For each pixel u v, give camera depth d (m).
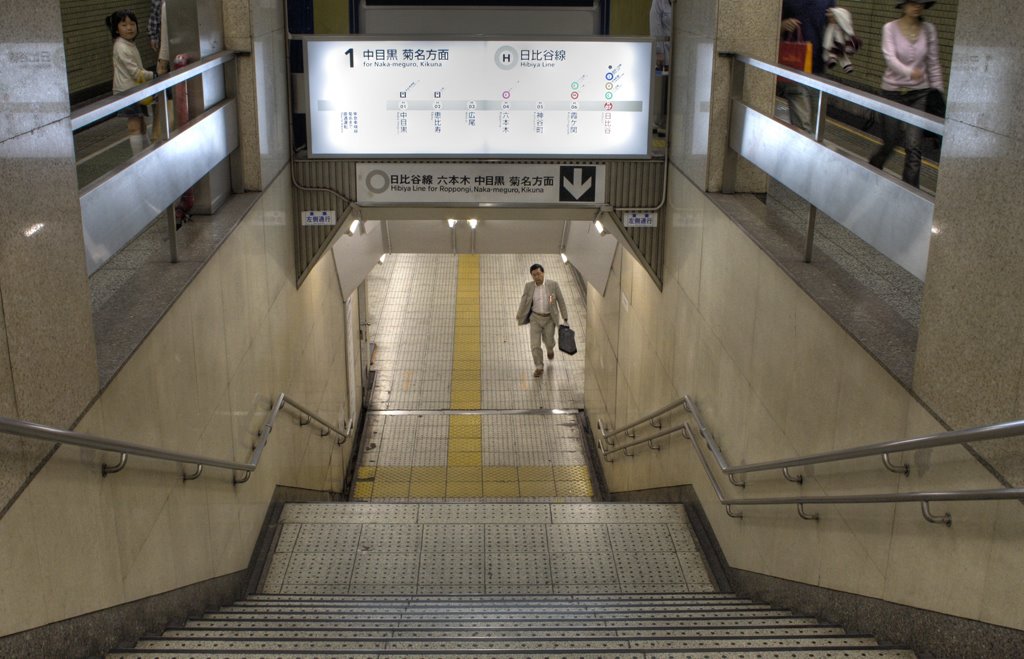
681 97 7.34
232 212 6.04
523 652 3.84
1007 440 2.97
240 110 6.45
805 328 4.69
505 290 16.44
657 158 7.76
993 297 3.07
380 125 7.60
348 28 9.13
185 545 4.78
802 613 4.84
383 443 11.55
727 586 6.19
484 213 7.84
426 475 10.88
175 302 4.52
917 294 4.62
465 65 7.51
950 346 3.35
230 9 6.30
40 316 3.15
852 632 4.20
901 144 5.54
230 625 4.61
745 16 6.31
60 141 3.38
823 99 4.88
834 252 5.29
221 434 5.42
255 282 6.35
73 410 3.38
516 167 7.71
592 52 7.50
